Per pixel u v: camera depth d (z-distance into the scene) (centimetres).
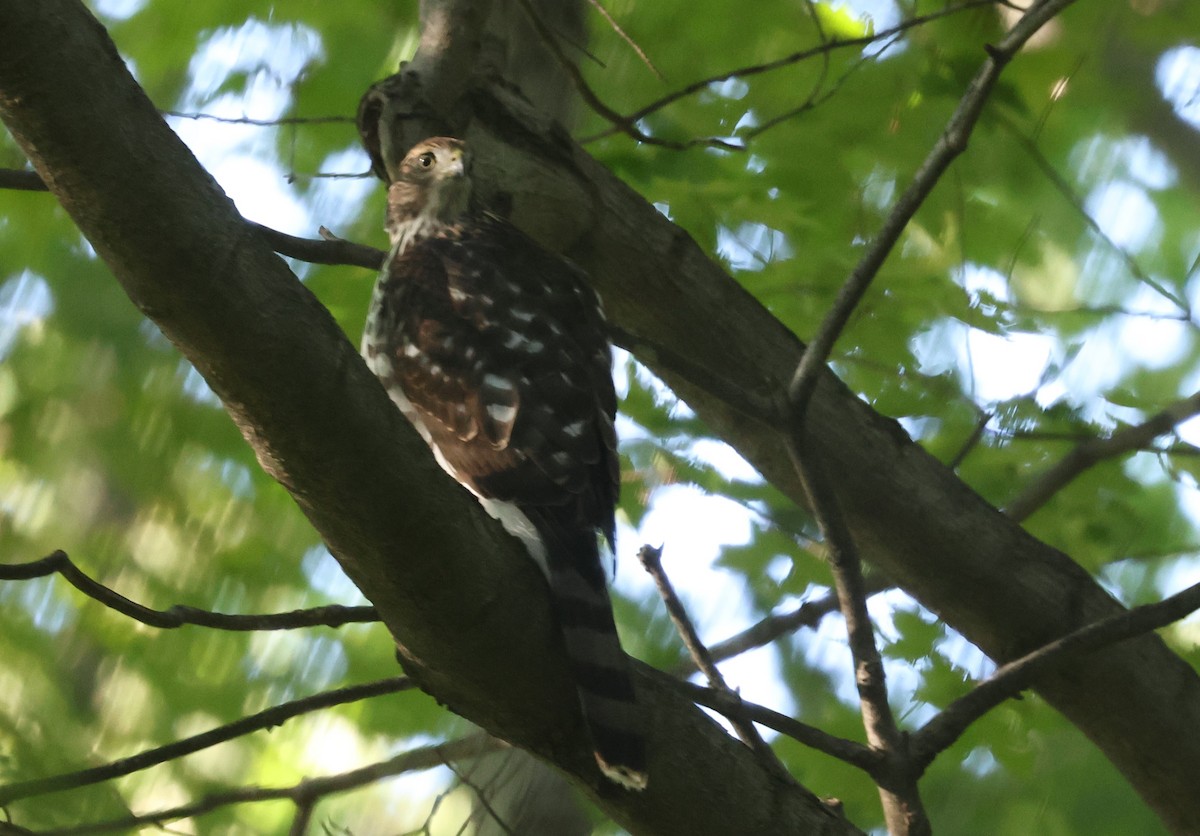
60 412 1333
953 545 881
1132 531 1112
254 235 515
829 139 1062
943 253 1135
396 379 769
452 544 569
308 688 1302
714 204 1048
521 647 605
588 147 1066
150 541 1336
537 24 837
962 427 1088
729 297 866
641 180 1045
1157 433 1015
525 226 845
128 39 1195
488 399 731
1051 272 1362
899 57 1058
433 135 844
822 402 867
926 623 1035
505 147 841
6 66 465
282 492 1332
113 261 507
